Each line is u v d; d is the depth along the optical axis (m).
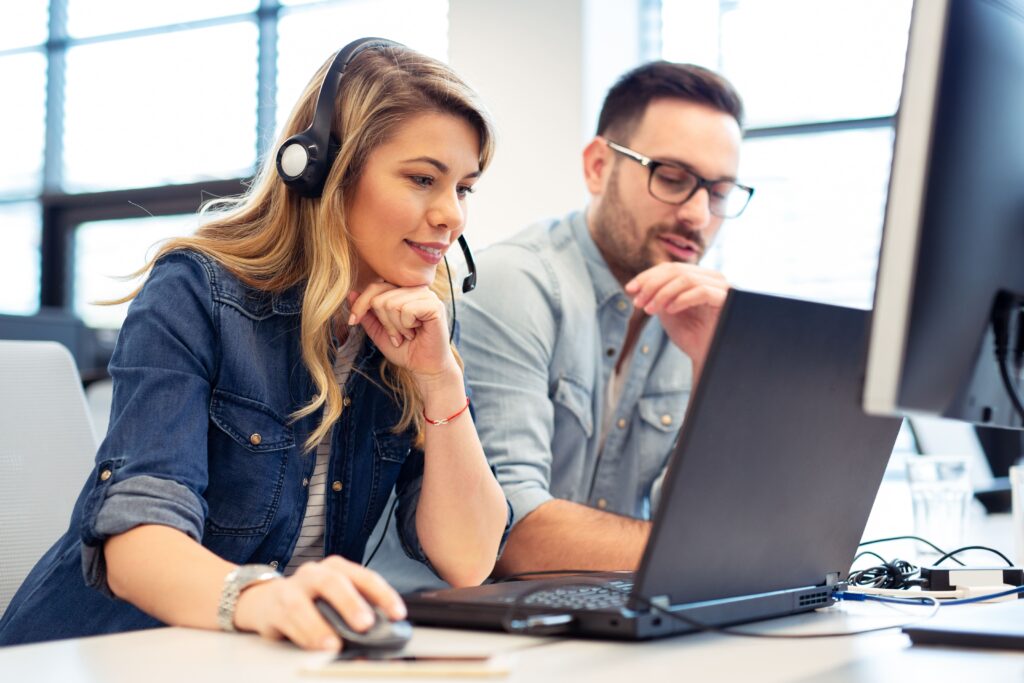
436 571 1.38
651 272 1.73
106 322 5.55
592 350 1.95
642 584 0.84
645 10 4.39
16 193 5.81
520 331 1.84
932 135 0.74
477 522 1.36
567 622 0.86
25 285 5.84
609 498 1.97
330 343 1.35
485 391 1.81
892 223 0.74
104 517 1.02
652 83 1.98
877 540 1.48
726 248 4.19
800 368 0.89
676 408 1.97
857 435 0.99
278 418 1.28
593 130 4.02
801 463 0.94
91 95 5.64
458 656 0.77
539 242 1.99
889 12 4.04
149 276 1.28
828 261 4.06
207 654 0.80
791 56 4.18
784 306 0.85
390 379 1.41
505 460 1.76
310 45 5.01
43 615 1.23
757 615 0.96
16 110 5.81
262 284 1.31
